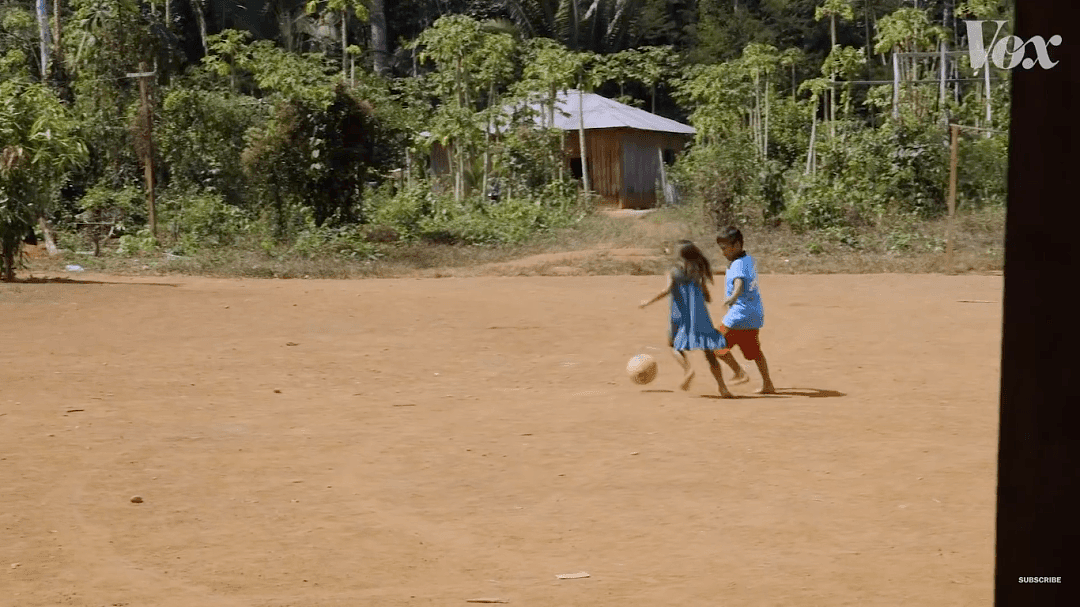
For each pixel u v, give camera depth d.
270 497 9.95
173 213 47.00
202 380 16.48
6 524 9.00
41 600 7.09
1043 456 3.26
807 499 9.59
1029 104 3.26
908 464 10.85
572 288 30.62
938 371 17.03
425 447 12.02
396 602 6.99
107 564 7.94
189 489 10.23
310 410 14.24
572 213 53.88
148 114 44.31
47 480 10.52
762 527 8.73
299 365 17.97
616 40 101.06
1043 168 3.23
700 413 13.84
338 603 6.98
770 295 28.12
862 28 101.31
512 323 23.22
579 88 63.53
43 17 58.22
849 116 60.38
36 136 30.16
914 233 42.66
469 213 48.97
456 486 10.31
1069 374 3.22
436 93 60.72
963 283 30.97
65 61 53.81
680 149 75.12
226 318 23.67
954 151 36.25
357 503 9.72
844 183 49.47
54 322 22.69
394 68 95.69
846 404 14.34
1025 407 3.29
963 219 45.78
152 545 8.45
